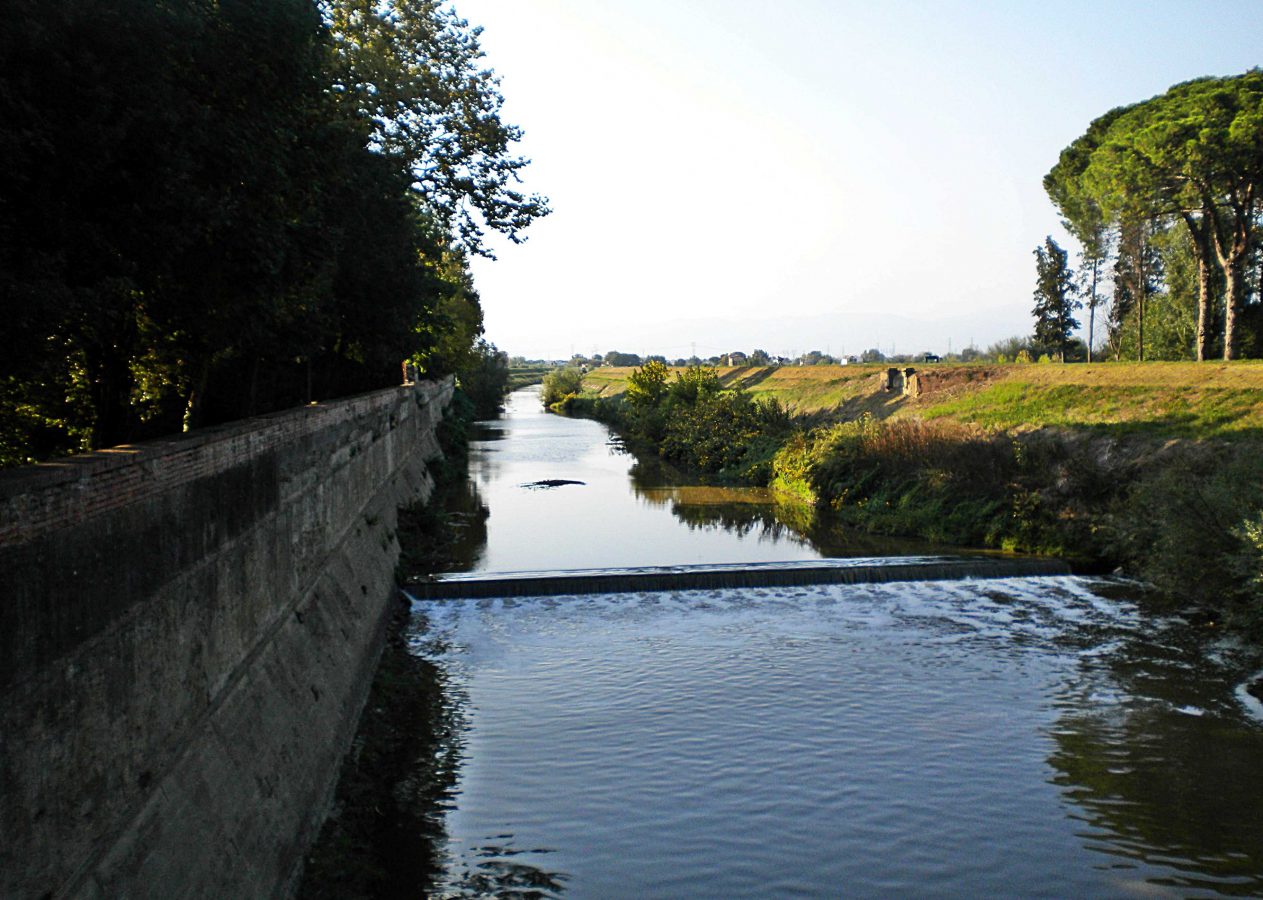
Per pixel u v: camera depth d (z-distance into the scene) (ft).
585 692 61.21
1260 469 77.25
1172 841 43.24
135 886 25.07
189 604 31.53
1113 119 172.04
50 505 22.40
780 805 46.37
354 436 71.36
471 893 38.65
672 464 196.54
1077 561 93.35
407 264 82.99
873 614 79.05
